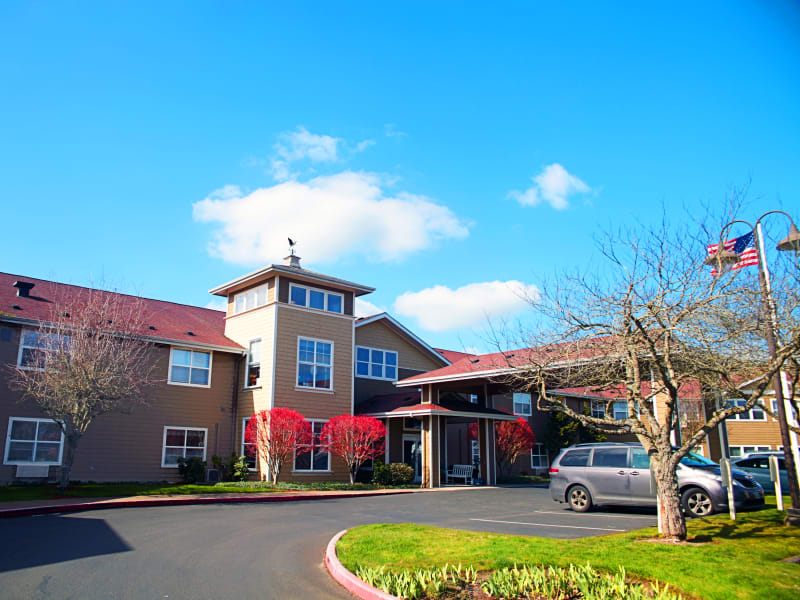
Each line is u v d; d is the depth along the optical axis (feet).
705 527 36.32
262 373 83.30
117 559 29.81
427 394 88.89
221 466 81.35
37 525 40.45
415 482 91.76
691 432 77.56
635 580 24.32
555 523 42.75
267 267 83.56
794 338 30.53
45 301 74.90
